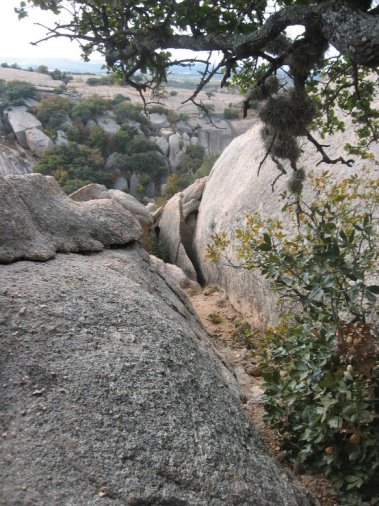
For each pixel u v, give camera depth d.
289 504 2.52
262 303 6.20
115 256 4.17
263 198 6.84
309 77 3.43
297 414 3.28
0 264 3.30
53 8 3.21
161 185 42.31
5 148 36.88
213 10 3.09
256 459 2.68
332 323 3.31
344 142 5.67
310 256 3.36
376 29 2.29
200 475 2.34
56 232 3.94
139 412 2.47
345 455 3.04
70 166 37.62
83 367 2.58
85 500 2.02
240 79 3.57
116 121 45.66
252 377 4.87
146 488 2.17
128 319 3.07
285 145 3.29
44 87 54.25
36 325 2.72
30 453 2.11
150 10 3.23
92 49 3.46
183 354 3.04
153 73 3.48
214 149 44.84
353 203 4.76
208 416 2.70
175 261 9.64
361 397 2.81
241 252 4.25
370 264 3.24
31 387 2.39
